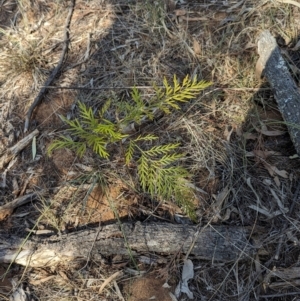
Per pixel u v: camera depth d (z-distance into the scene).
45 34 2.15
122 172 1.76
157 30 2.10
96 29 2.15
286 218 1.64
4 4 2.28
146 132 1.83
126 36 2.11
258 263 1.57
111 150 1.80
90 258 1.62
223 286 1.56
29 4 2.25
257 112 1.84
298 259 1.57
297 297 1.53
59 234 1.65
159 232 1.61
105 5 2.23
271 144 1.80
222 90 1.92
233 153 1.77
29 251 1.61
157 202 1.71
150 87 1.92
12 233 1.68
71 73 2.02
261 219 1.65
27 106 1.95
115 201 1.71
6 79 2.02
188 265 1.59
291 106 1.76
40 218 1.66
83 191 1.74
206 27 2.11
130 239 1.61
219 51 2.02
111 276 1.59
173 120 1.84
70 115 1.91
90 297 1.57
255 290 1.55
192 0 2.21
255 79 1.94
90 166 1.78
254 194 1.69
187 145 1.79
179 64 2.01
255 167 1.75
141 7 2.17
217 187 1.71
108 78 1.99
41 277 1.61
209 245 1.59
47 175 1.79
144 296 1.56
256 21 2.10
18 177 1.80
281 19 2.10
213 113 1.86
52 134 1.87
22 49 2.06
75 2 2.26
